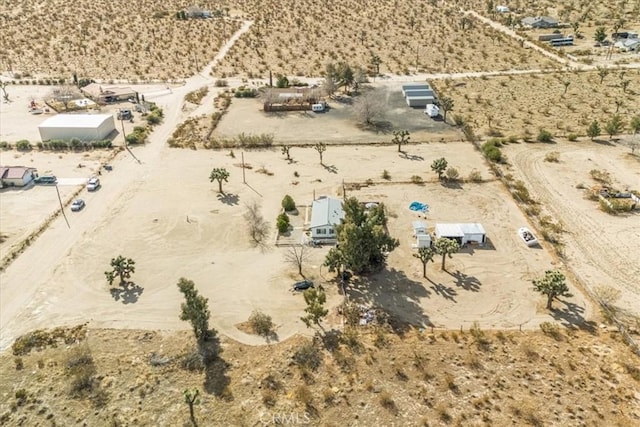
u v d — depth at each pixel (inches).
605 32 5738.2
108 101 4234.7
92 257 2343.8
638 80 4394.7
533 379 1684.3
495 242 2420.0
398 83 4552.2
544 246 2385.6
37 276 2230.6
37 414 1608.0
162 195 2851.9
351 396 1640.0
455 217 2613.2
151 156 3324.3
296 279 2197.3
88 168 3171.8
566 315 1979.6
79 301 2090.3
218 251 2378.2
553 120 3732.8
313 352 1817.2
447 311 2010.3
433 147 3390.7
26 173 2972.4
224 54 5305.1
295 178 3019.2
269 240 2453.2
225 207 2726.4
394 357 1788.9
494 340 1860.2
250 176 3046.3
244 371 1750.7
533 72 4685.0
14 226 2588.6
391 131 3636.8
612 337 1863.9
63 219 2632.9
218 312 2021.4
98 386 1699.1
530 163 3144.7
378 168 3125.0
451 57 5132.9
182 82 4660.4
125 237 2482.8
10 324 1982.0
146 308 2047.2
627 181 2910.9
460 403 1601.9
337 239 2253.9
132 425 1563.7
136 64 5059.1
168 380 1723.7
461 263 2279.8
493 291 2111.2
